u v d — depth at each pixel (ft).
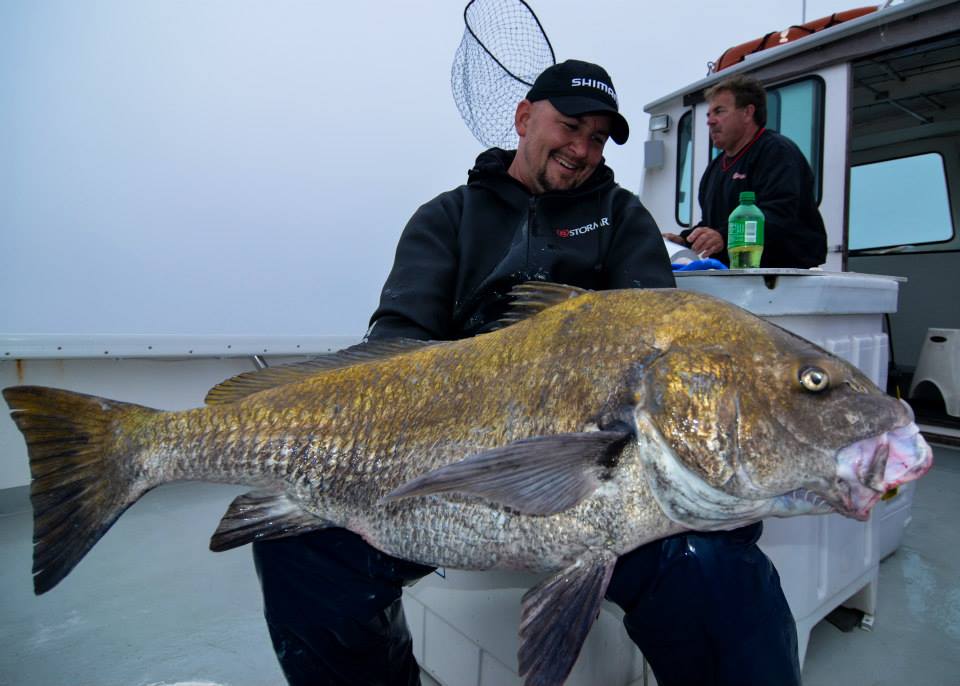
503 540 4.71
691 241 9.81
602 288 7.12
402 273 6.82
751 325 4.55
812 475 4.21
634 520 4.48
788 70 14.74
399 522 4.98
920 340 21.06
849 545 7.84
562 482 4.33
